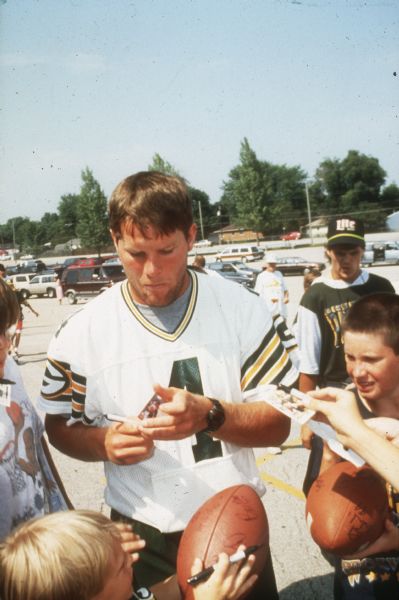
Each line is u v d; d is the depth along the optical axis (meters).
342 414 1.56
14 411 1.78
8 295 1.69
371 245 34.84
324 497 1.74
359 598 1.82
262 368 2.03
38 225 112.44
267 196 69.50
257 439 1.91
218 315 1.99
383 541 1.73
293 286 27.38
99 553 1.27
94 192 68.12
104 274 27.66
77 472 4.83
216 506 1.75
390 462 1.47
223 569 1.55
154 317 1.95
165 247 1.76
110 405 1.94
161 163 46.44
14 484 1.66
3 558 1.26
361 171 89.38
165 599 1.80
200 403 1.74
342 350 3.33
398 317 1.85
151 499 1.91
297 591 3.06
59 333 1.99
